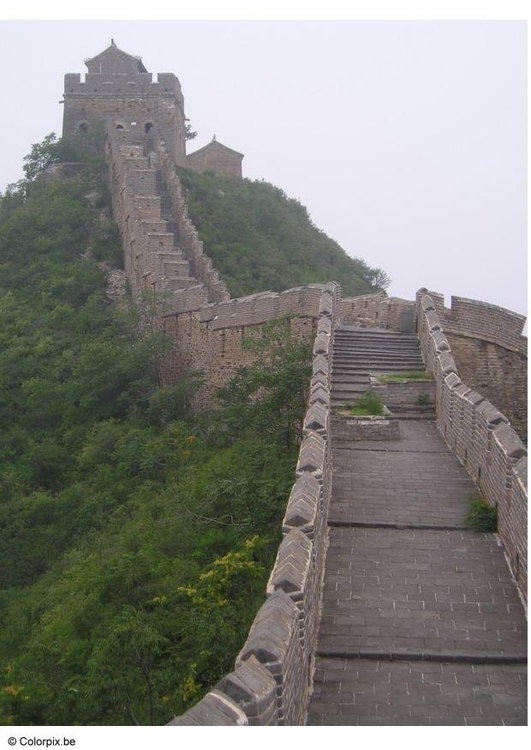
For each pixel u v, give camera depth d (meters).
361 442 25.33
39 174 66.00
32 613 25.16
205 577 19.41
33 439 39.00
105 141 66.19
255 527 22.17
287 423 29.36
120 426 37.12
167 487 29.70
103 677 16.41
